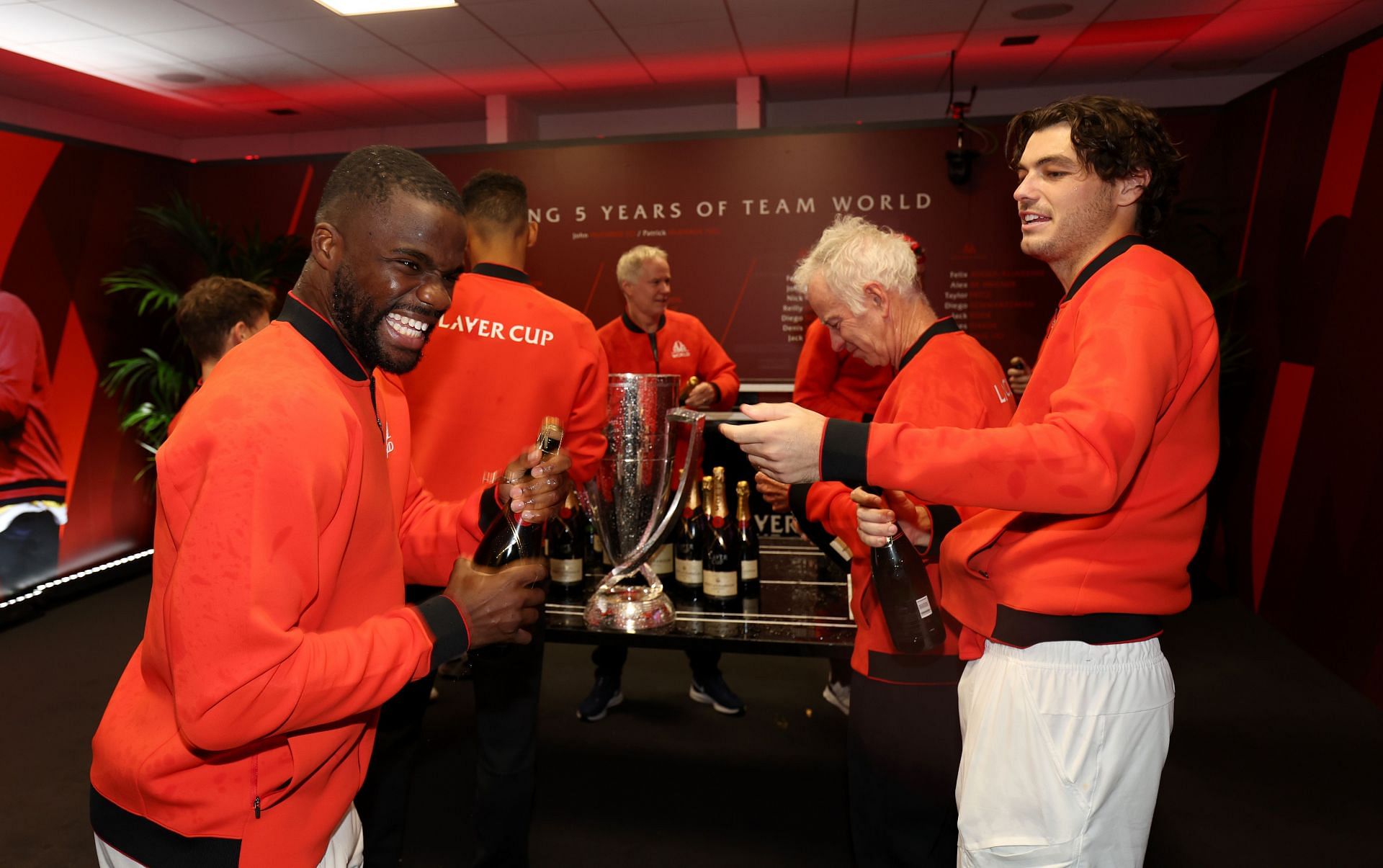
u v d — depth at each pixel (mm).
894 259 1541
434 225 944
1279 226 4262
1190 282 1105
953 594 1257
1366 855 2342
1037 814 1124
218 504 794
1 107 7457
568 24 5586
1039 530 1117
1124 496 1088
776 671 3633
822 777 2719
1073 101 1163
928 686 1538
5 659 3842
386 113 7934
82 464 4898
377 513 1011
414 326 979
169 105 7602
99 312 4992
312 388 884
